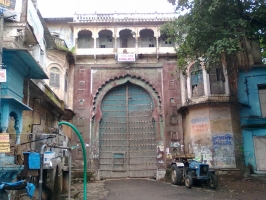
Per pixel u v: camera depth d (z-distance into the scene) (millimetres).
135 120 17531
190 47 10641
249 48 16250
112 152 16938
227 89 14797
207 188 11562
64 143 9531
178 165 12766
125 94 17953
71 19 18141
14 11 8391
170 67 17672
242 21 8945
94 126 16922
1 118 6742
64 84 16062
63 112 15234
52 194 8117
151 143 16969
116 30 17797
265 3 9273
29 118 10656
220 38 9414
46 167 6684
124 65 17688
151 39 18250
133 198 9523
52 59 15820
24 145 8078
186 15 10336
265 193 10125
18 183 4789
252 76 15773
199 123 15023
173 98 17203
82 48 17703
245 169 14633
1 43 6637
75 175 15492
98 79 17547
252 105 15547
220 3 8672
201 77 15289
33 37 9531
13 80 7414
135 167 16766
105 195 10234
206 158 14367
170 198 9375
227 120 14602
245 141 15141
